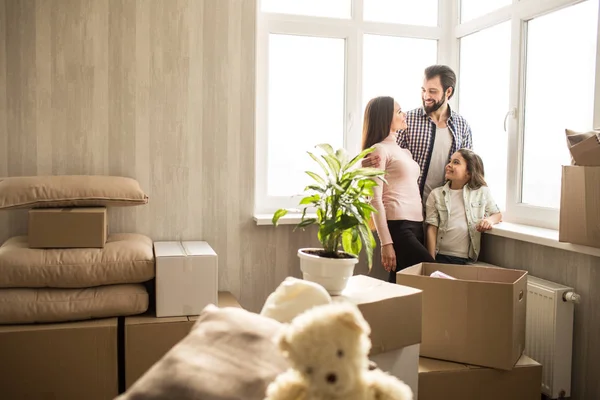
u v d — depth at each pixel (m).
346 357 1.08
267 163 3.29
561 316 2.52
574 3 2.67
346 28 3.36
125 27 2.93
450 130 3.27
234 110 3.11
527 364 2.30
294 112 3.33
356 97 3.40
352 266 2.01
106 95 2.93
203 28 3.04
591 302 2.49
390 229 3.07
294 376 1.15
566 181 2.36
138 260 2.50
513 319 2.21
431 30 3.54
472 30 3.40
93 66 2.90
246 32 3.10
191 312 2.56
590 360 2.49
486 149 3.38
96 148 2.93
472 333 2.27
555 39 2.82
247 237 3.16
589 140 2.24
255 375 1.22
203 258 2.56
